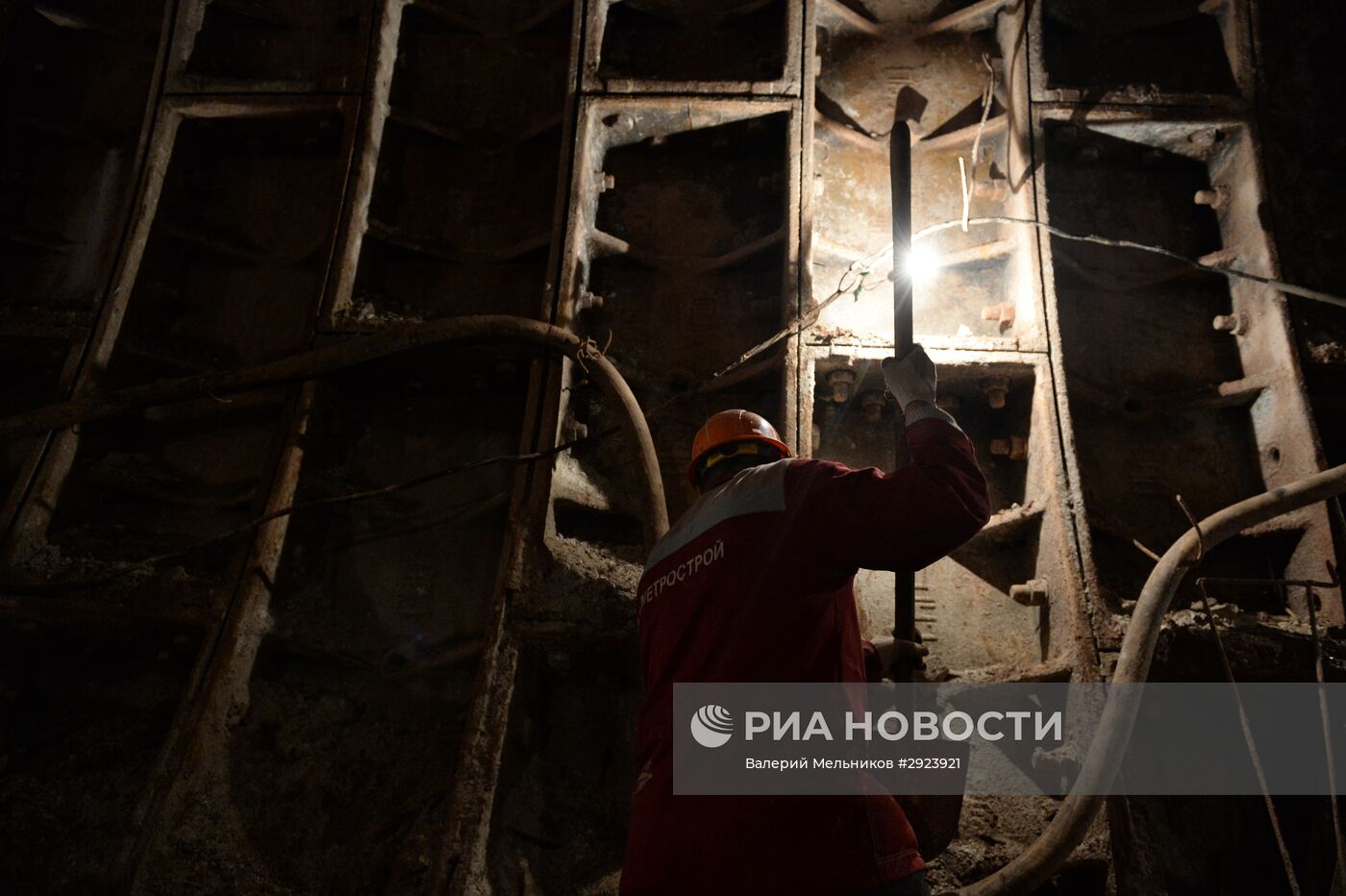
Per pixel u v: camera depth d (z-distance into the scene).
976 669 3.91
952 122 5.04
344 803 3.78
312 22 5.46
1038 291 4.34
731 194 4.97
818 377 4.40
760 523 2.36
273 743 3.87
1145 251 4.78
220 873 3.50
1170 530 4.31
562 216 4.55
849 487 2.29
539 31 5.46
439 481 4.55
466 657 4.01
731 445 2.77
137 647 4.18
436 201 5.13
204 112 5.02
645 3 5.29
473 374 4.59
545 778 3.79
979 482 2.32
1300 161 4.93
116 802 3.83
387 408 4.71
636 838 2.15
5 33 5.30
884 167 4.96
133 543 4.40
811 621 2.28
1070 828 3.14
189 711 3.73
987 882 3.10
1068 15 5.17
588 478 4.28
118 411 4.36
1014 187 4.65
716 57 5.24
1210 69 5.07
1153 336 4.66
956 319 4.65
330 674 4.15
